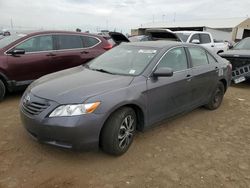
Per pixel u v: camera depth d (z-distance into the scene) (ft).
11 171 10.84
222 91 19.94
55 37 22.29
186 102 15.97
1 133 14.20
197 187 10.39
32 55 20.65
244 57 27.17
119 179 10.65
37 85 12.74
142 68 13.69
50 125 10.66
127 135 12.40
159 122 14.47
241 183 10.75
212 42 42.16
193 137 14.80
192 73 16.01
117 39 35.50
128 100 11.89
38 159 11.76
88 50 24.09
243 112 19.58
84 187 10.11
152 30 31.48
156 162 12.00
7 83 19.69
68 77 13.32
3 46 19.88
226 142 14.40
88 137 10.84
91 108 10.82
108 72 14.07
